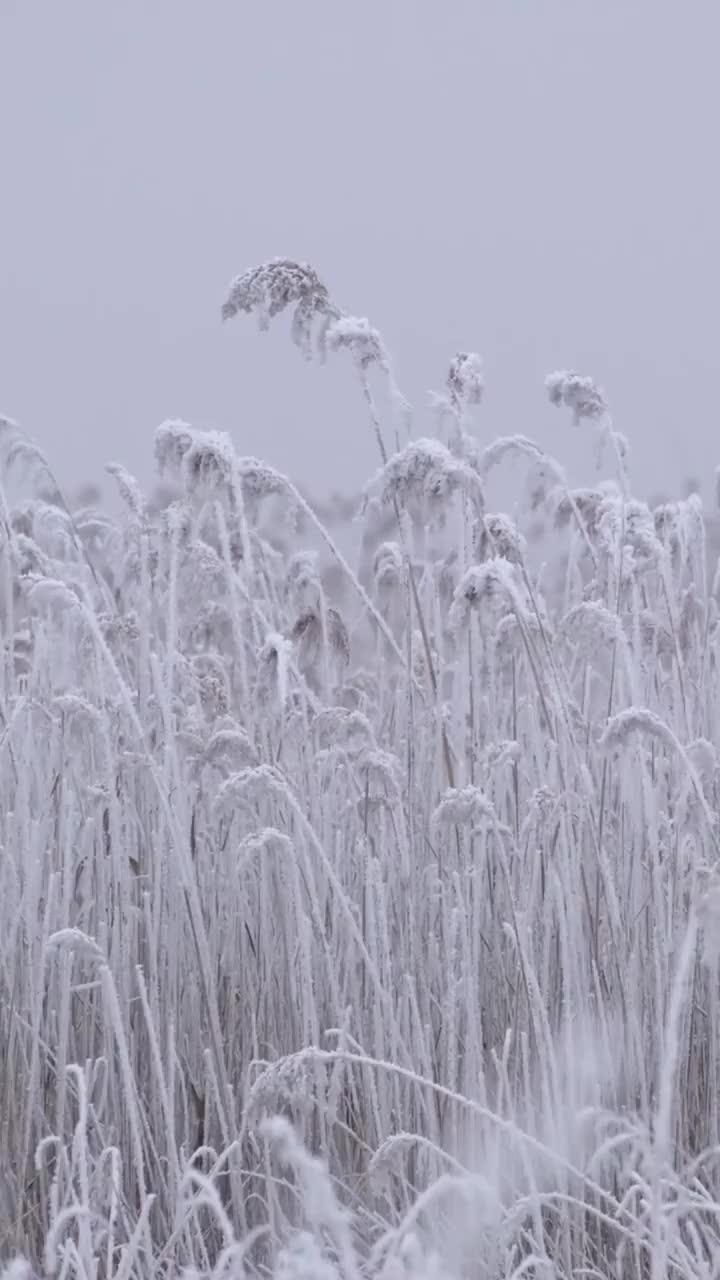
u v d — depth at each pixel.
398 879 6.50
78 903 6.76
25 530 8.96
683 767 6.40
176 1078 6.16
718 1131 5.61
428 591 7.41
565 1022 5.49
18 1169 5.86
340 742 6.99
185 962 6.45
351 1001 6.17
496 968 6.43
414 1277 3.83
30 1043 6.31
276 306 6.40
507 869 5.54
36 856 6.30
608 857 6.54
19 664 8.97
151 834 6.80
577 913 5.84
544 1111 5.45
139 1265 4.98
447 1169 5.42
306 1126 5.68
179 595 7.12
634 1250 5.36
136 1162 5.15
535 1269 4.98
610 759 6.17
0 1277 4.50
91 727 6.12
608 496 7.42
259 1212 5.75
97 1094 6.09
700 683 7.39
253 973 6.39
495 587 5.80
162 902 6.50
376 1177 4.78
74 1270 4.84
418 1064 5.83
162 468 6.16
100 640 5.87
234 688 8.07
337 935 6.42
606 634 6.03
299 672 6.91
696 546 7.79
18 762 6.82
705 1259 5.18
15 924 6.27
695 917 4.12
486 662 7.05
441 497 5.89
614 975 5.93
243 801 5.58
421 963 6.03
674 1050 4.08
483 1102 5.50
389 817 6.66
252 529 7.06
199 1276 4.50
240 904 6.41
